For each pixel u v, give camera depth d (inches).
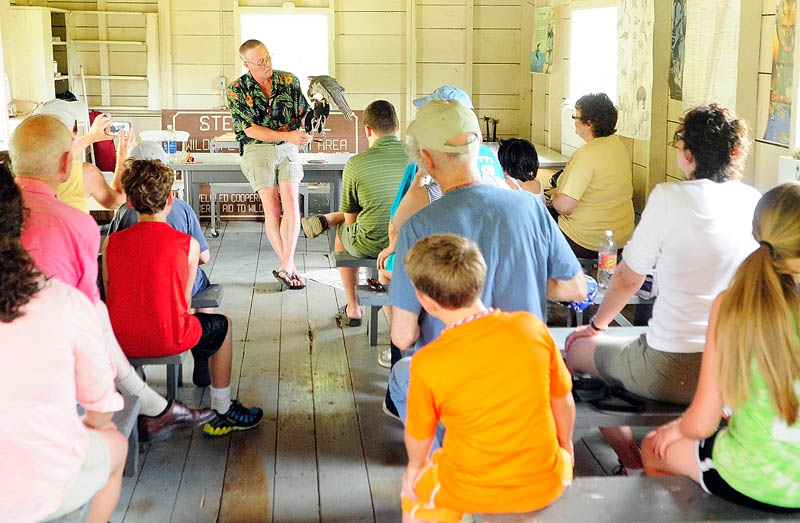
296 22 383.2
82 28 382.0
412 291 112.0
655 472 112.3
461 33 384.8
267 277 270.8
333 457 153.8
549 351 95.4
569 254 116.6
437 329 115.6
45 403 87.5
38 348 87.1
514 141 210.5
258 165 260.4
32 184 123.7
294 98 263.6
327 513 135.4
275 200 261.9
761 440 93.4
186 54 381.4
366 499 139.8
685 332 120.9
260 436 161.5
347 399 178.5
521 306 112.6
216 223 348.5
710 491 100.7
